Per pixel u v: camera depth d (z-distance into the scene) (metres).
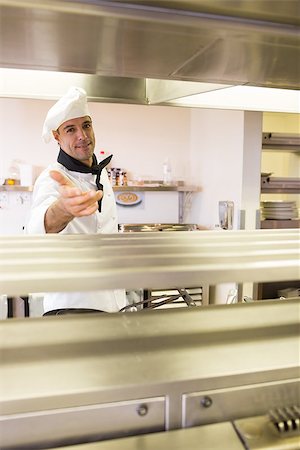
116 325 0.46
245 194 2.33
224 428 0.36
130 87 1.31
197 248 0.51
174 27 0.44
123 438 0.34
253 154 2.30
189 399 0.36
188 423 0.36
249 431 0.35
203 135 3.22
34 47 0.53
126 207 3.57
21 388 0.33
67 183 0.56
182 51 0.54
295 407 0.38
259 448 0.33
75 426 0.33
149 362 0.38
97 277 0.39
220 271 0.41
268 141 2.27
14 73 1.15
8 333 0.44
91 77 1.27
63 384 0.34
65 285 0.38
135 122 3.62
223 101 1.34
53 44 0.51
